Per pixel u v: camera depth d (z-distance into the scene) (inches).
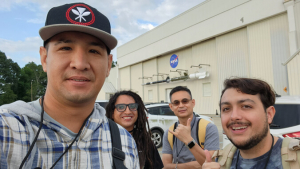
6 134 14.4
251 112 21.8
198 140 43.6
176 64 421.4
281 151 21.0
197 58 374.0
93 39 18.1
